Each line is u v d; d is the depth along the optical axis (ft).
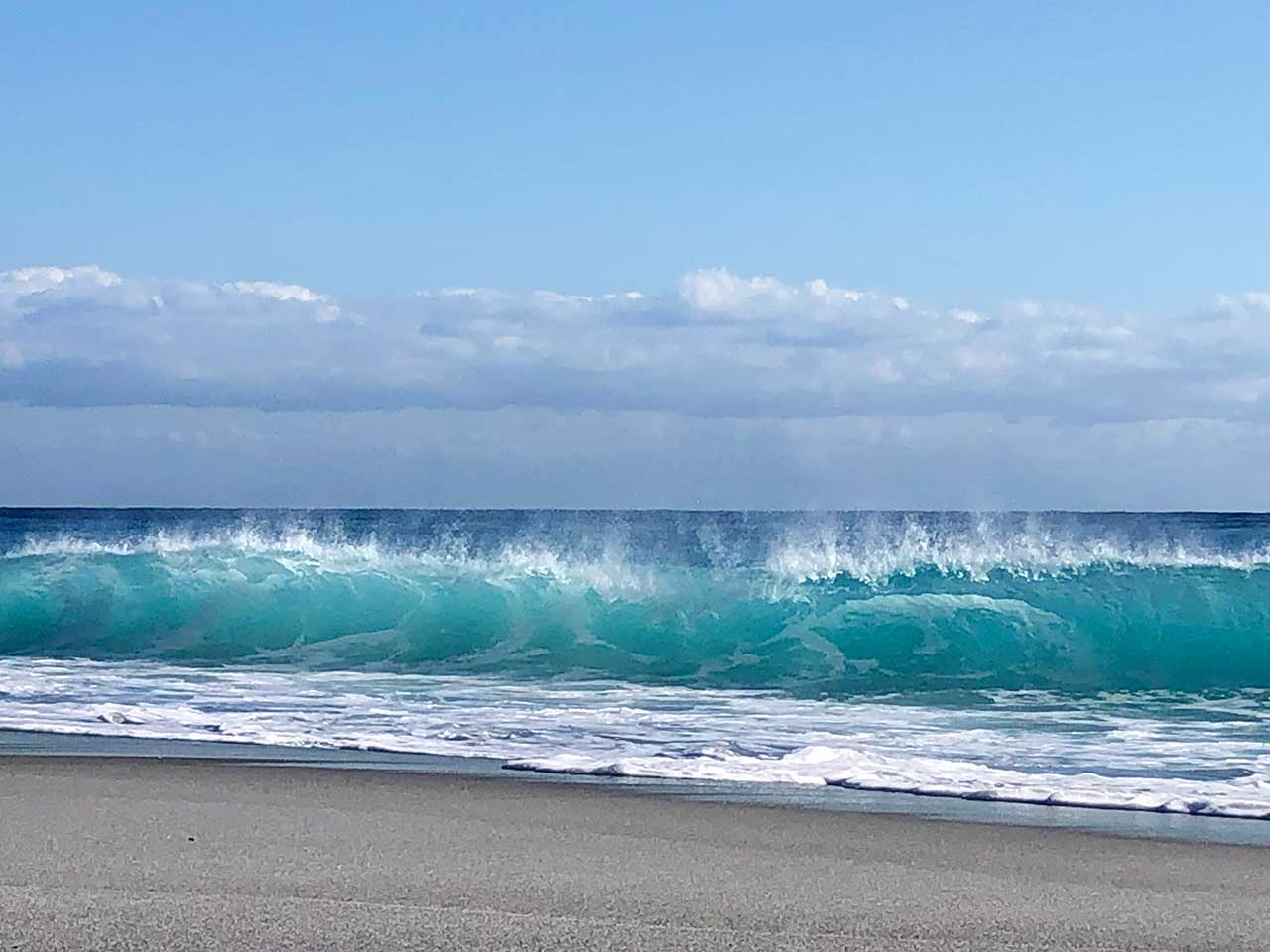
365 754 35.58
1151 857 23.47
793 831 25.40
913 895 20.04
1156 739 38.17
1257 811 27.66
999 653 56.44
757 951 16.55
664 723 41.14
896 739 38.14
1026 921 18.49
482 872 21.06
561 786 30.35
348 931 16.89
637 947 16.56
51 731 39.11
